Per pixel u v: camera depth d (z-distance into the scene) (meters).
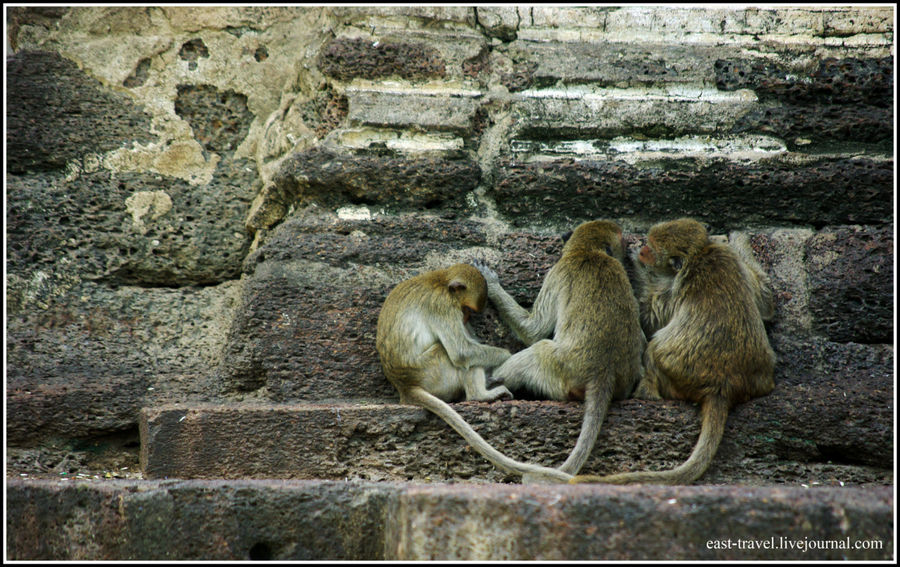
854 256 7.78
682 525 4.54
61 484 5.49
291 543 5.20
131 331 7.88
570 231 8.20
